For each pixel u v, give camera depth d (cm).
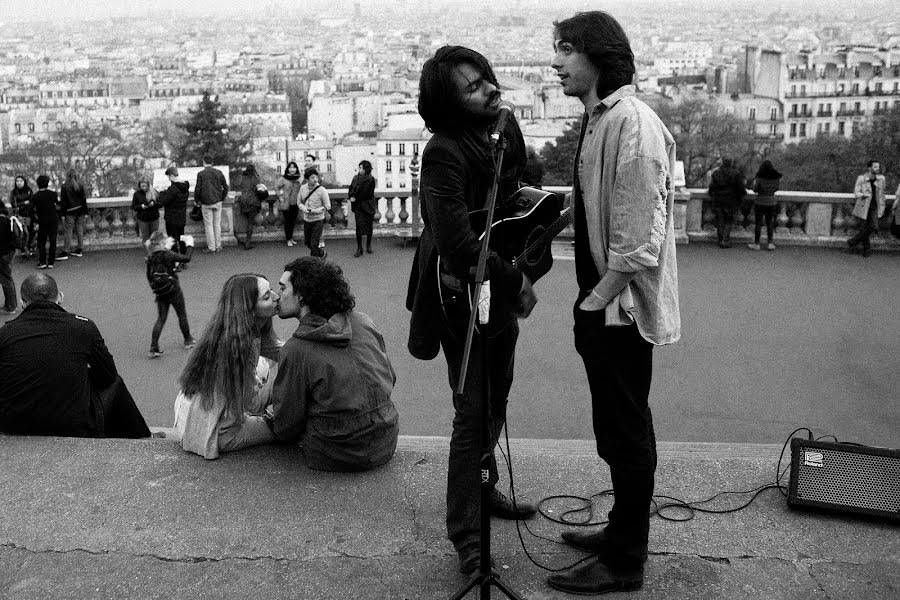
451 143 312
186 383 448
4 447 455
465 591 315
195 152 9169
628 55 306
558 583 338
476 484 348
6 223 1290
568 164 7194
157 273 1098
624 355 316
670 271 316
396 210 1844
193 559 363
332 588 345
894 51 14550
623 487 326
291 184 1675
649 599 334
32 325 493
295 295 439
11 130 17288
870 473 385
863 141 7369
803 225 1628
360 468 429
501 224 321
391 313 1247
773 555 360
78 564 361
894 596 334
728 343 1101
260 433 449
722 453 487
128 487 415
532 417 898
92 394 521
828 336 1123
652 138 294
